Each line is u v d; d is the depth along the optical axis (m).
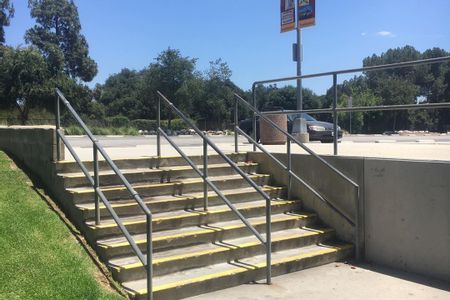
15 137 7.61
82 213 6.05
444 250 6.16
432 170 6.27
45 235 5.63
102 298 4.66
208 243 6.41
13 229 5.46
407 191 6.55
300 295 5.49
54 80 44.00
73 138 24.20
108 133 35.75
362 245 7.11
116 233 5.97
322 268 6.57
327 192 7.67
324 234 7.29
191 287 5.32
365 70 7.43
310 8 20.84
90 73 59.97
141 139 25.19
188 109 47.00
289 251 6.77
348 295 5.54
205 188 7.01
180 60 45.94
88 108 52.59
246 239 6.69
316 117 18.28
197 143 17.91
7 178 6.82
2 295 4.30
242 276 5.79
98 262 5.53
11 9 50.16
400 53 66.25
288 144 8.08
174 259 5.66
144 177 7.37
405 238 6.58
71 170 6.83
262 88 13.16
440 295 5.59
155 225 6.36
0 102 41.62
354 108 7.48
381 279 6.17
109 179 7.00
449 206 6.11
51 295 4.48
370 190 7.00
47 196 6.70
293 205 7.98
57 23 58.59
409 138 8.98
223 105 48.25
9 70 41.06
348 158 7.31
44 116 42.72
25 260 4.95
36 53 42.41
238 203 7.70
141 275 5.41
